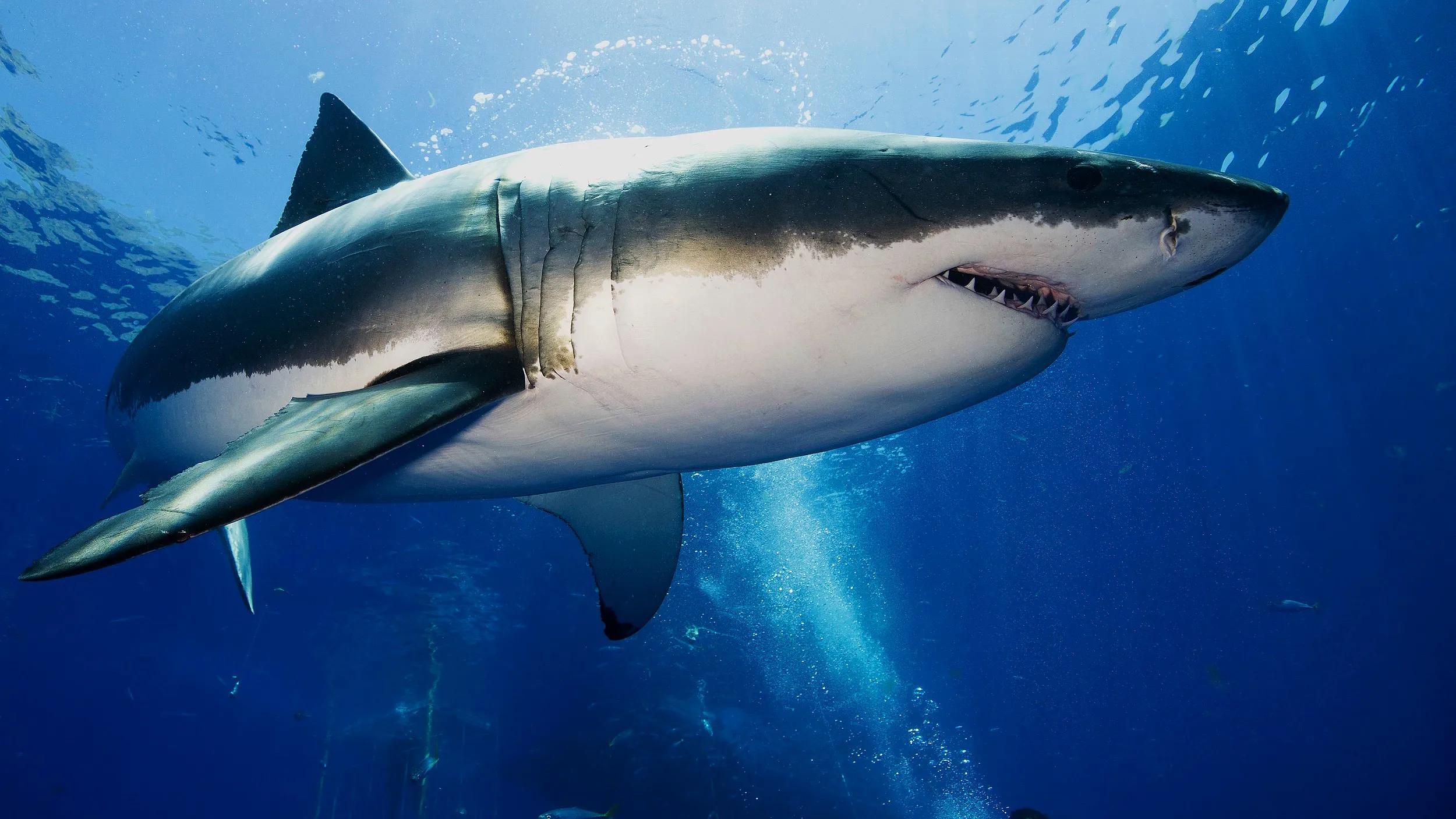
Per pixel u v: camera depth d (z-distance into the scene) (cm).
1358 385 2594
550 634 1886
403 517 1725
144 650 2188
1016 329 187
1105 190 174
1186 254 176
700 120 1145
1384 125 1667
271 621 2011
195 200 1252
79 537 133
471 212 208
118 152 1177
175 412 288
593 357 191
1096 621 4159
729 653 1947
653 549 322
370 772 2202
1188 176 173
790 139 197
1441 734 3612
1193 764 4309
